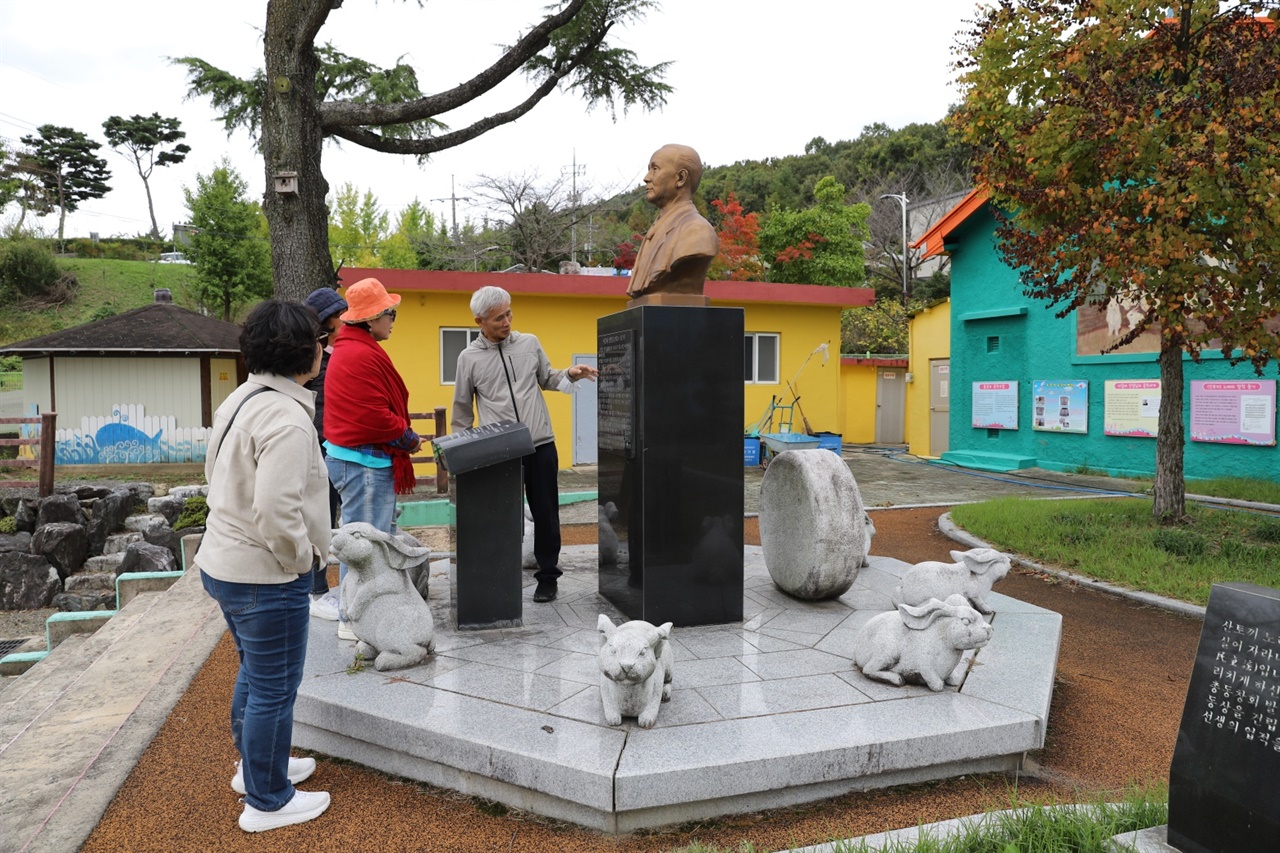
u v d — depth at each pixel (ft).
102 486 41.47
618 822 9.38
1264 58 20.35
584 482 43.96
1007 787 10.50
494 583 14.56
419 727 10.47
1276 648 7.59
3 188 135.64
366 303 13.91
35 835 9.36
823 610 15.97
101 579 34.88
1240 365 36.68
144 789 10.59
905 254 104.06
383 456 14.30
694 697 11.48
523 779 9.74
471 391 16.71
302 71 33.04
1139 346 41.55
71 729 12.52
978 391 50.80
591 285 48.24
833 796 10.20
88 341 52.29
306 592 9.28
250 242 106.11
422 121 40.88
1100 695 14.11
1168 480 26.58
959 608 11.57
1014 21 24.71
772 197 128.77
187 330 55.47
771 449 48.57
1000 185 25.64
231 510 8.81
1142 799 9.44
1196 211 21.68
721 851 8.88
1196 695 8.20
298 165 32.99
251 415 8.70
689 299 14.61
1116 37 22.47
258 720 9.21
